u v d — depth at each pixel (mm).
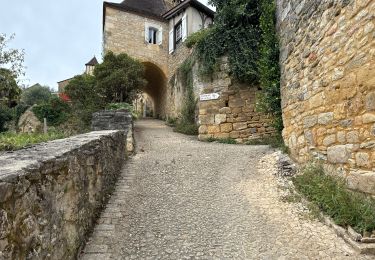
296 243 3086
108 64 12281
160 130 11656
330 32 4117
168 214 3838
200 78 9664
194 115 10758
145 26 16656
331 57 4098
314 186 4113
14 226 1557
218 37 9383
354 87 3562
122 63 12328
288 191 4496
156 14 17172
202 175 5398
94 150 3551
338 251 2898
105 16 15852
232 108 9156
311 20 4750
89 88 12469
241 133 9016
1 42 12000
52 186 2131
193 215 3812
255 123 8961
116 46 15773
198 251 2971
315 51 4598
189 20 14805
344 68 3771
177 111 12891
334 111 4047
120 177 5340
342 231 3164
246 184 4910
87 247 2973
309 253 2893
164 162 6277
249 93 9055
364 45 3355
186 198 4375
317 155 4598
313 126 4707
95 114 8047
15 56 12133
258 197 4355
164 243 3123
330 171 4180
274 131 8805
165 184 4969
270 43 7062
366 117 3352
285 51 6176
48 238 2023
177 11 15828
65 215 2418
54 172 2197
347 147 3738
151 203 4195
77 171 2789
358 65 3469
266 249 2994
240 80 9078
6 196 1468
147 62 16547
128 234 3299
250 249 3002
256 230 3396
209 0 9617
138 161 6453
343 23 3781
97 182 3709
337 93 3951
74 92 12539
